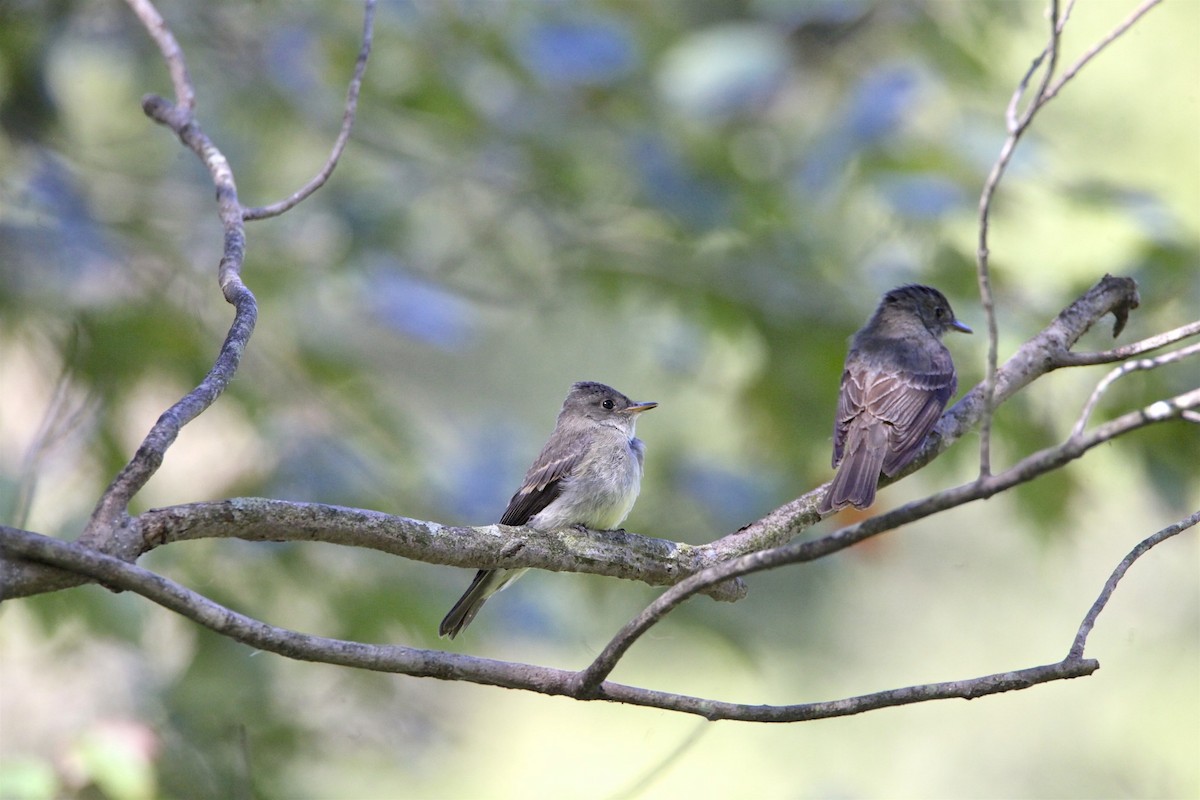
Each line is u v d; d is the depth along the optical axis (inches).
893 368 350.0
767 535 290.7
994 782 605.6
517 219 531.8
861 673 630.5
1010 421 469.4
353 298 473.4
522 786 633.0
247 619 195.9
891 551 506.9
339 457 422.6
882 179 463.2
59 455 402.9
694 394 612.1
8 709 397.4
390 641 407.2
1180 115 572.7
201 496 413.1
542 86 486.3
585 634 465.1
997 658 636.1
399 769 425.1
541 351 645.3
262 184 514.3
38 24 471.8
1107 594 218.7
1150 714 602.5
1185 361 449.1
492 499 441.4
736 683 636.1
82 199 447.8
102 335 409.4
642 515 466.6
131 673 402.6
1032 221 496.1
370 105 499.2
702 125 521.0
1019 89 195.5
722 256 503.2
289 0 501.4
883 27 523.2
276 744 397.7
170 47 329.4
